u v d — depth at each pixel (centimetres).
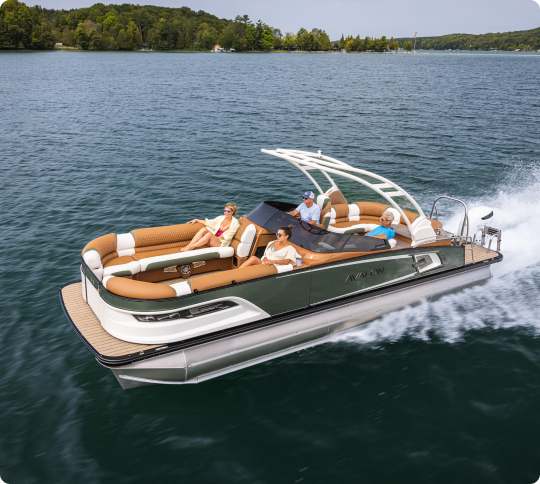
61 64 8656
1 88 4341
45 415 523
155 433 499
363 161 1733
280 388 569
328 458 467
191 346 540
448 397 554
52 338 666
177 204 1266
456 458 467
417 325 704
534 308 747
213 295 540
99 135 2222
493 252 835
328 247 629
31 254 942
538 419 517
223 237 659
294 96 4041
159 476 446
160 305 510
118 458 467
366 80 6178
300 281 602
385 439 491
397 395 558
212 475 447
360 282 663
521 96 4250
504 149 1972
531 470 452
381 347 652
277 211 682
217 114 2936
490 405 539
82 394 558
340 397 555
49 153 1833
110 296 517
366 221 854
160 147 1973
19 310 734
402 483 439
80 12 19575
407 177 1533
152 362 518
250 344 580
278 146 2006
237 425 511
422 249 713
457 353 638
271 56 17538
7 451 473
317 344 649
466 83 5856
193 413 528
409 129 2431
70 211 1200
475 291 795
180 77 6181
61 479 442
